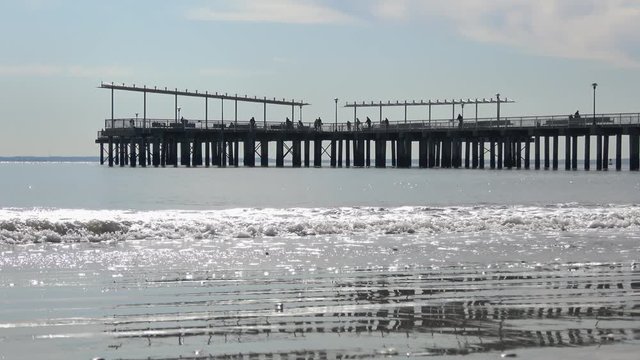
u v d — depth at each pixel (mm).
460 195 56938
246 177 89188
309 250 21125
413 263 18641
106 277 16125
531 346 10453
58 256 19234
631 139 94375
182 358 9867
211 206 43938
